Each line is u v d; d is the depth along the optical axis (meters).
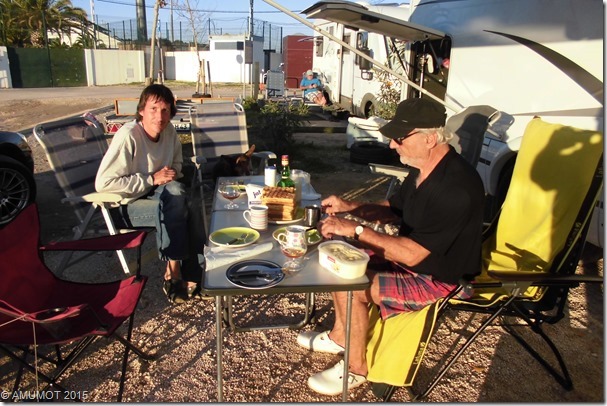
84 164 3.58
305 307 3.37
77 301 2.48
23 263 2.40
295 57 25.34
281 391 2.55
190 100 9.12
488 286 2.31
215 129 5.29
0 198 4.89
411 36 6.37
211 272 2.01
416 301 2.33
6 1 30.48
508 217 2.92
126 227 3.44
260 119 9.05
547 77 4.12
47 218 5.14
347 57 11.67
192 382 2.61
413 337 2.27
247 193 2.92
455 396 2.55
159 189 3.60
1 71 23.97
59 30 32.41
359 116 10.91
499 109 4.72
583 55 3.76
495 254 2.90
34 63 25.11
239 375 2.67
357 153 7.84
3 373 2.65
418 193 2.28
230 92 20.83
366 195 6.21
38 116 13.39
